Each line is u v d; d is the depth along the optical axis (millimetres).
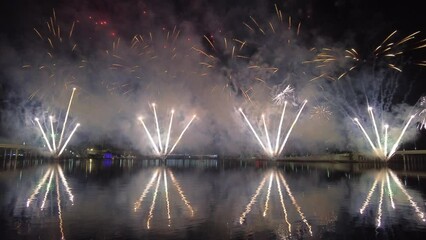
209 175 29922
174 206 14078
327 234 9961
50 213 12508
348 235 9859
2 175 27859
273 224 11078
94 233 9883
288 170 36125
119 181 24078
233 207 13930
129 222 11211
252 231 10242
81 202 14906
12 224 10844
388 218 11883
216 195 17266
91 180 24594
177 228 10508
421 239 9469
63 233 9867
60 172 31906
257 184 22375
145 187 20516
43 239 9289
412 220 11586
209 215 12367
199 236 9711
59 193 17641
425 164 45000
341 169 37094
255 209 13500
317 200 15703
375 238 9578
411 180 24562
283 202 15156
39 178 25578
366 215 12359
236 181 24422
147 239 9375
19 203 14547
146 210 13188
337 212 12898
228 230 10344
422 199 15859
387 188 19906
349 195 17219
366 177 27219
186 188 20172
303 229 10484
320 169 37375
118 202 14961
